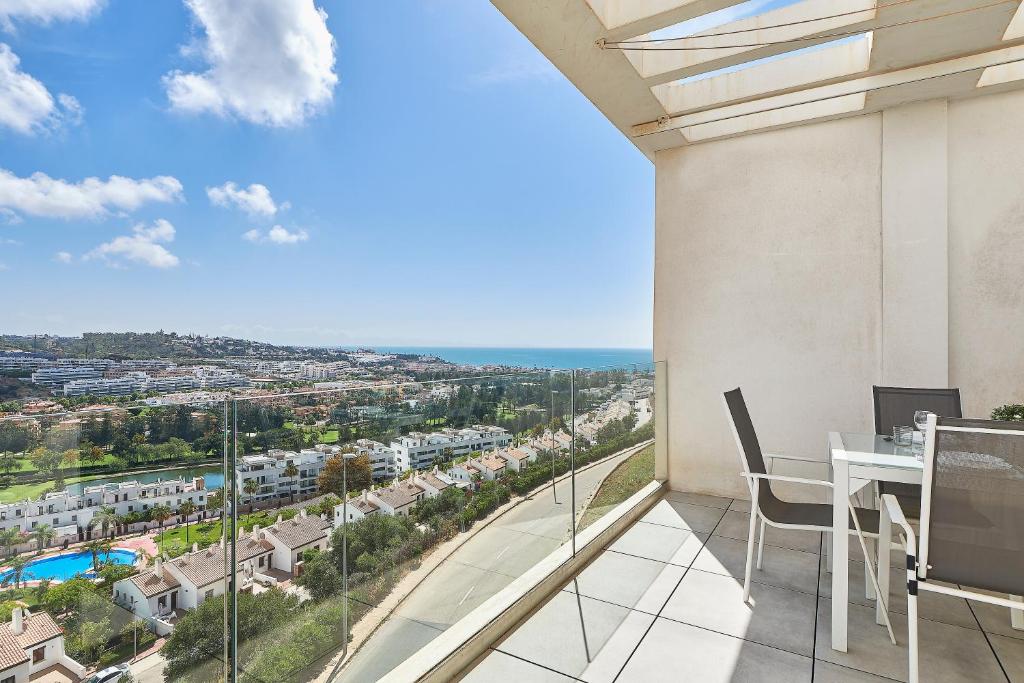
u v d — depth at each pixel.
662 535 3.41
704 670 2.01
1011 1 2.47
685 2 2.47
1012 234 3.34
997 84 3.26
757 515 2.57
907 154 3.55
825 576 2.81
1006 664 2.04
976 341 3.40
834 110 3.72
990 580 1.67
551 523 2.80
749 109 3.60
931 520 1.75
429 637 1.97
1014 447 1.62
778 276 4.01
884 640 2.21
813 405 3.88
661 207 4.52
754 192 4.11
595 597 2.58
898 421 3.13
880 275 3.67
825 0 2.72
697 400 4.36
